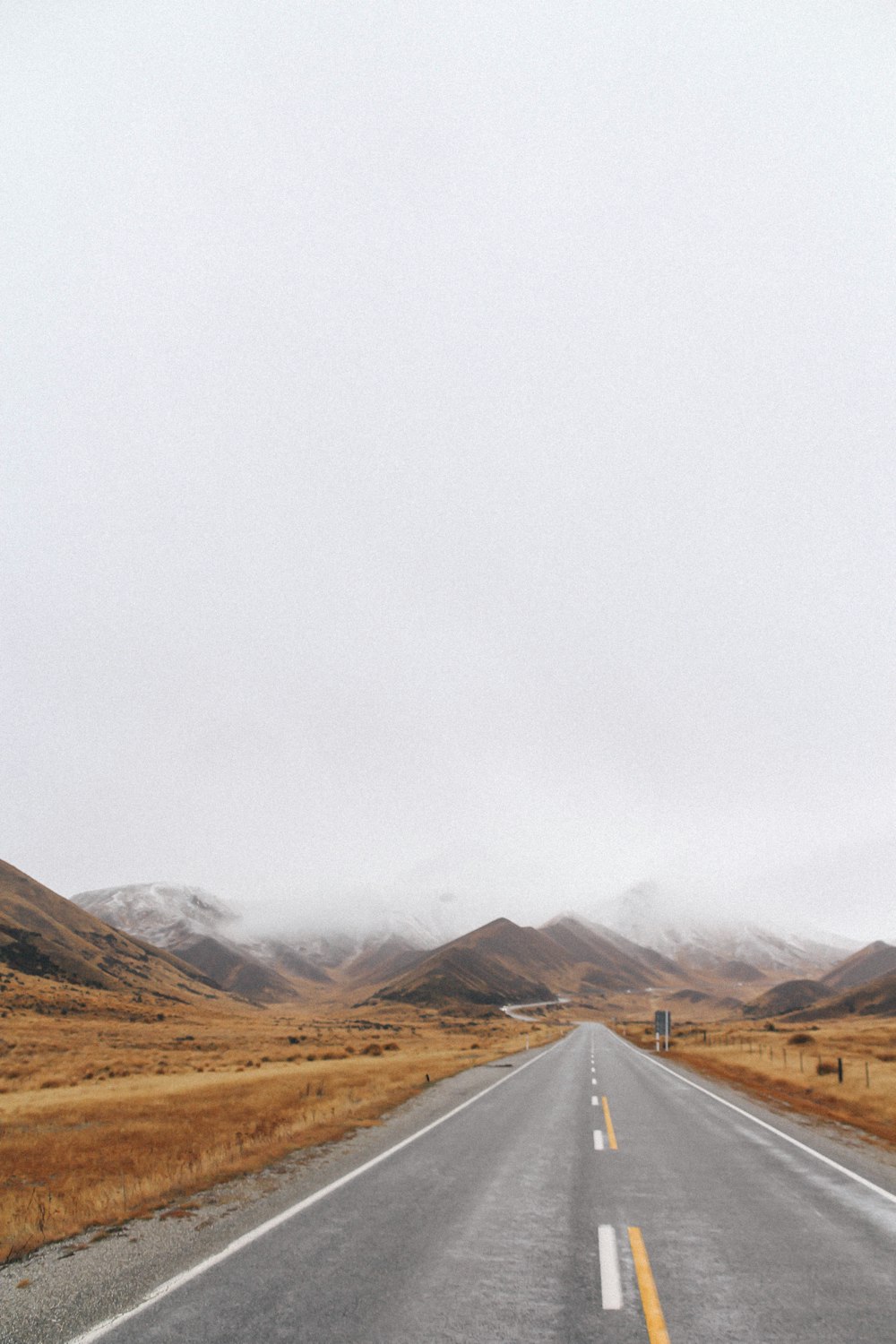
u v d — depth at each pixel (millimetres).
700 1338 5059
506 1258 6660
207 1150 11844
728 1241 7184
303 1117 15414
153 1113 18094
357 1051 48594
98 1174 10914
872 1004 165750
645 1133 13828
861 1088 21266
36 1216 8336
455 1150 12000
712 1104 18797
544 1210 8312
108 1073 35219
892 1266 6512
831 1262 6613
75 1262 6672
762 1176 10188
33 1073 35938
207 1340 5008
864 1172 10469
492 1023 151500
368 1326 5211
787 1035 59875
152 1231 7582
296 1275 6215
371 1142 12883
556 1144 12625
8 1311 5602
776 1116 16516
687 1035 71688
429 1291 5867
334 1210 8289
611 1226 7688
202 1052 52844
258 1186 9484
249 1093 21828
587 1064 33312
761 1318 5391
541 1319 5344
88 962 144500
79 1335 5129
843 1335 5117
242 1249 6926
